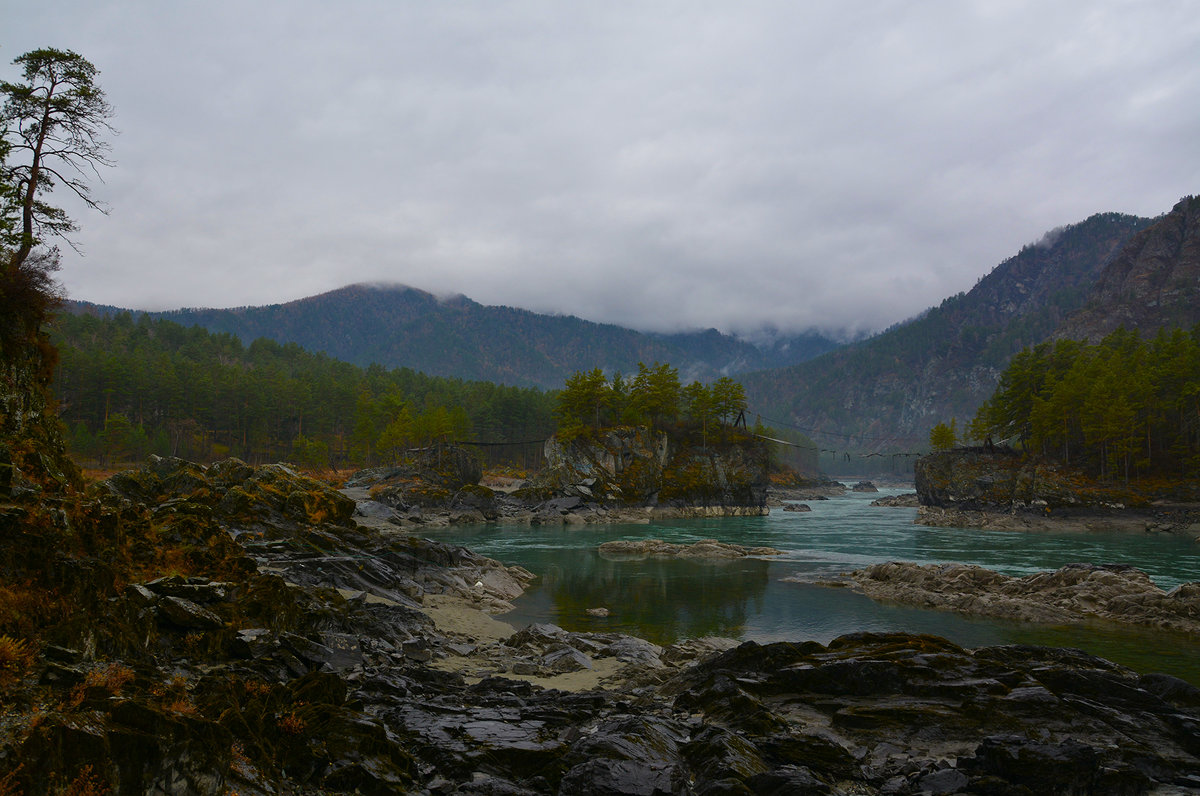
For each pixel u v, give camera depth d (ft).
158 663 51.39
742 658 76.84
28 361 98.07
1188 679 93.40
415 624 108.88
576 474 418.31
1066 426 405.80
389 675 70.33
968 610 139.03
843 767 52.54
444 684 73.15
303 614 82.79
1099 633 121.08
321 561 131.75
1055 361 482.69
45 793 28.68
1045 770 50.08
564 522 367.45
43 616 45.70
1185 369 392.06
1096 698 66.39
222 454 529.86
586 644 101.50
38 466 78.84
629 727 54.65
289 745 42.57
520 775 47.91
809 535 303.07
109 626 48.75
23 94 116.06
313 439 584.40
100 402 497.05
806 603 148.56
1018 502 374.43
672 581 178.29
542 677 86.02
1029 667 73.72
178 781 33.50
